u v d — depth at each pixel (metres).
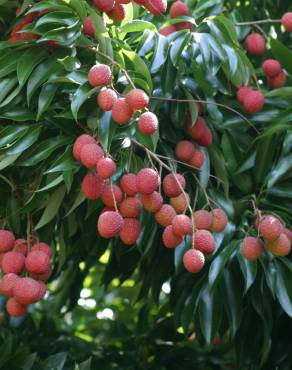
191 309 1.87
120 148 1.70
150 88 1.72
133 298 2.65
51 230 1.86
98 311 2.70
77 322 2.68
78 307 2.71
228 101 1.95
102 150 1.62
